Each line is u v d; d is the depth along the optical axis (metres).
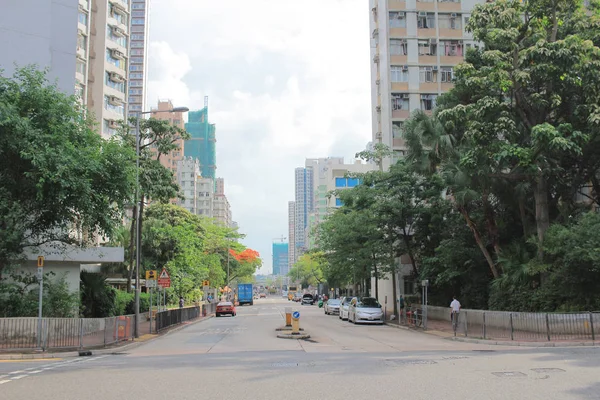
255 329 31.80
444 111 27.08
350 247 41.53
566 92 27.28
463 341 23.23
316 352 17.84
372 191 38.53
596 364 12.88
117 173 22.41
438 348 19.55
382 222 39.12
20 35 32.00
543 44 24.42
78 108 23.52
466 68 26.98
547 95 26.94
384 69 58.88
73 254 26.66
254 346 20.86
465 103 32.34
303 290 157.50
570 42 24.48
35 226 22.78
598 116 23.91
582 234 23.31
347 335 26.89
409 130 36.56
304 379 10.90
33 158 19.33
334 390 9.49
